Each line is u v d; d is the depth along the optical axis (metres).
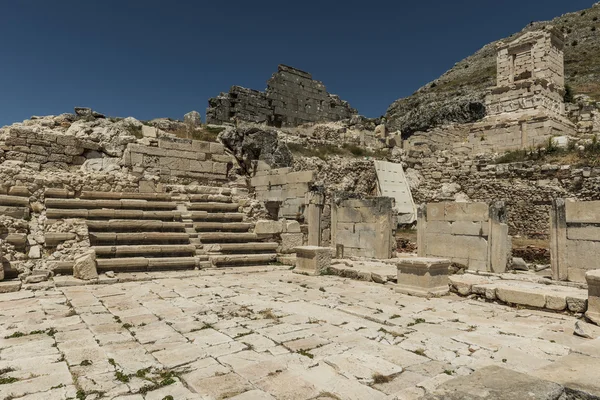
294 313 7.79
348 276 12.17
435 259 9.86
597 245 9.58
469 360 5.27
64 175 14.47
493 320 7.31
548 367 3.93
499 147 29.02
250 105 33.94
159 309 8.09
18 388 4.48
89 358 5.39
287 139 27.03
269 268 13.97
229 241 15.08
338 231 15.83
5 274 10.44
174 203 15.61
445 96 62.19
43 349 5.74
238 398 4.26
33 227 12.12
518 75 30.38
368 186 26.00
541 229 21.88
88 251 11.31
